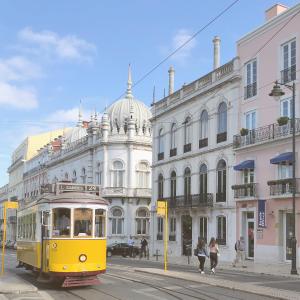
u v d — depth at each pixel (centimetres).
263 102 3438
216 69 3994
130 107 6306
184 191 4419
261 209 3325
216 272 2591
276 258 3180
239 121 3688
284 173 3175
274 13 3569
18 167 10988
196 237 4159
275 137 3234
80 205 1825
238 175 3634
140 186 6075
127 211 5966
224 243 3744
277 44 3341
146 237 6000
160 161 4891
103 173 6091
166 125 4819
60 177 7662
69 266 1772
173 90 4894
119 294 1605
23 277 2178
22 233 2347
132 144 6059
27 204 2272
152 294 1588
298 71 3136
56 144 8450
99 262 1823
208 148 4041
